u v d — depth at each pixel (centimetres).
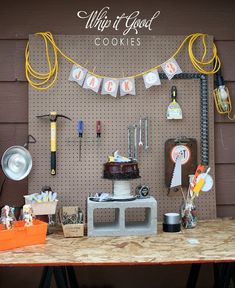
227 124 238
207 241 182
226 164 238
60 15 232
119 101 229
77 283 220
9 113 230
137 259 155
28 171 209
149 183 229
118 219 202
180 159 219
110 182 227
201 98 232
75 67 227
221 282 197
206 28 237
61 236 194
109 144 229
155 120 230
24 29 231
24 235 175
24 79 231
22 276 232
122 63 229
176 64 228
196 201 231
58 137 227
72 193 226
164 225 202
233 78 238
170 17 236
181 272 237
